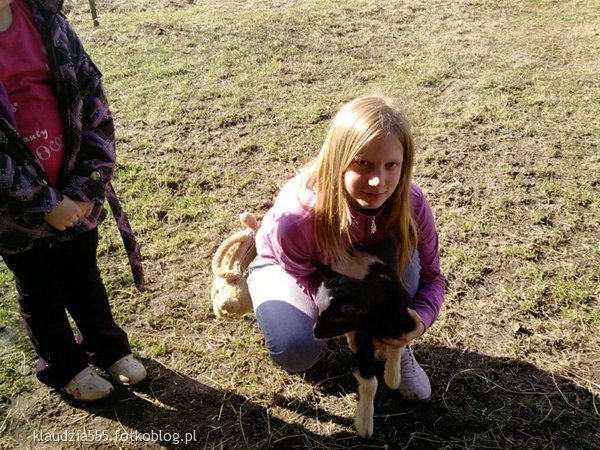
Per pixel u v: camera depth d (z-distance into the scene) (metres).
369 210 2.27
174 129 5.07
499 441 2.46
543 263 3.45
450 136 4.84
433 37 7.22
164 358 2.92
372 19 7.99
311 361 2.55
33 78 2.13
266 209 4.04
